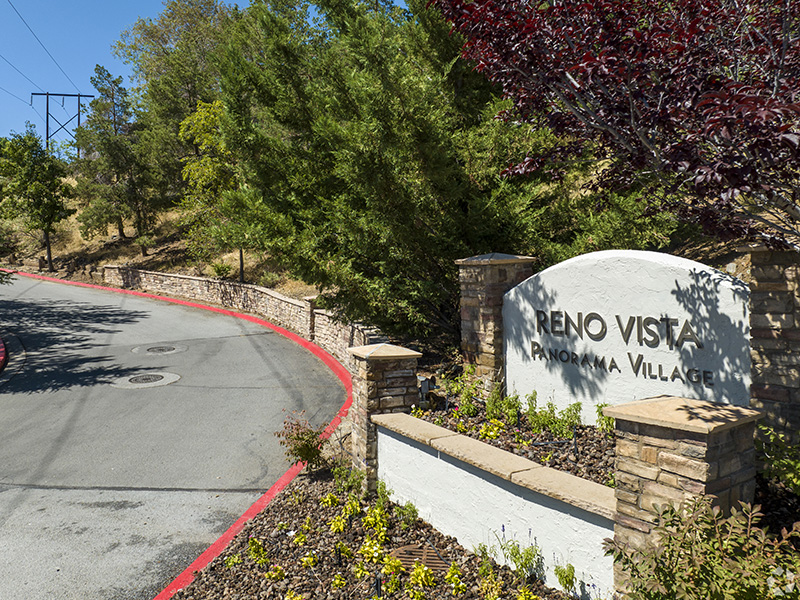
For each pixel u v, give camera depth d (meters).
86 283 38.31
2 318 26.50
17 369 17.98
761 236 5.75
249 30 20.83
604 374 7.33
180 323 25.61
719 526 3.90
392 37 12.60
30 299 31.95
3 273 28.16
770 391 5.74
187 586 6.44
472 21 5.93
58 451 11.05
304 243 12.18
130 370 17.50
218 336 22.66
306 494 8.63
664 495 4.33
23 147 39.59
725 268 11.49
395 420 7.77
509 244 12.16
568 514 5.20
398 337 15.30
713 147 5.43
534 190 12.32
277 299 24.81
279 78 14.98
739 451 4.39
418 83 11.42
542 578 5.48
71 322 25.83
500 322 9.01
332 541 7.02
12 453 11.01
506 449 7.05
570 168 11.98
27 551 7.39
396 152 11.02
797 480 4.93
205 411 13.41
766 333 5.75
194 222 30.20
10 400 14.72
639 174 6.53
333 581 6.05
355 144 11.05
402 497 7.60
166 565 6.97
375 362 8.09
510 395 8.88
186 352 19.94
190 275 33.47
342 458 9.91
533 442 7.20
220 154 27.78
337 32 14.98
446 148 11.90
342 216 12.12
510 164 12.02
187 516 8.30
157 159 35.97
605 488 5.21
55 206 41.00
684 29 5.34
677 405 4.76
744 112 4.15
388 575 6.00
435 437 6.93
